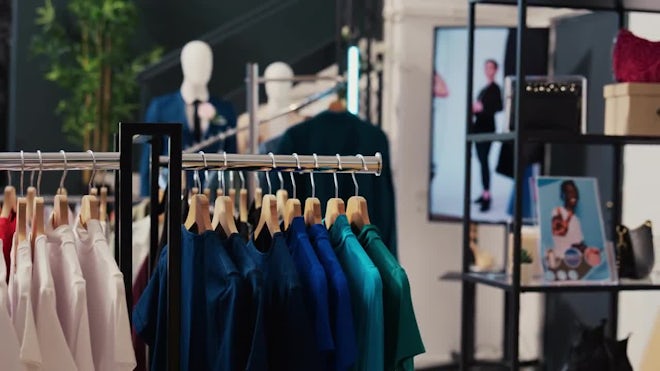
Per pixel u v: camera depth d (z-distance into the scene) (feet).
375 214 12.44
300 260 6.78
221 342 6.39
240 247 6.68
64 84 23.49
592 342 11.14
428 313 19.13
